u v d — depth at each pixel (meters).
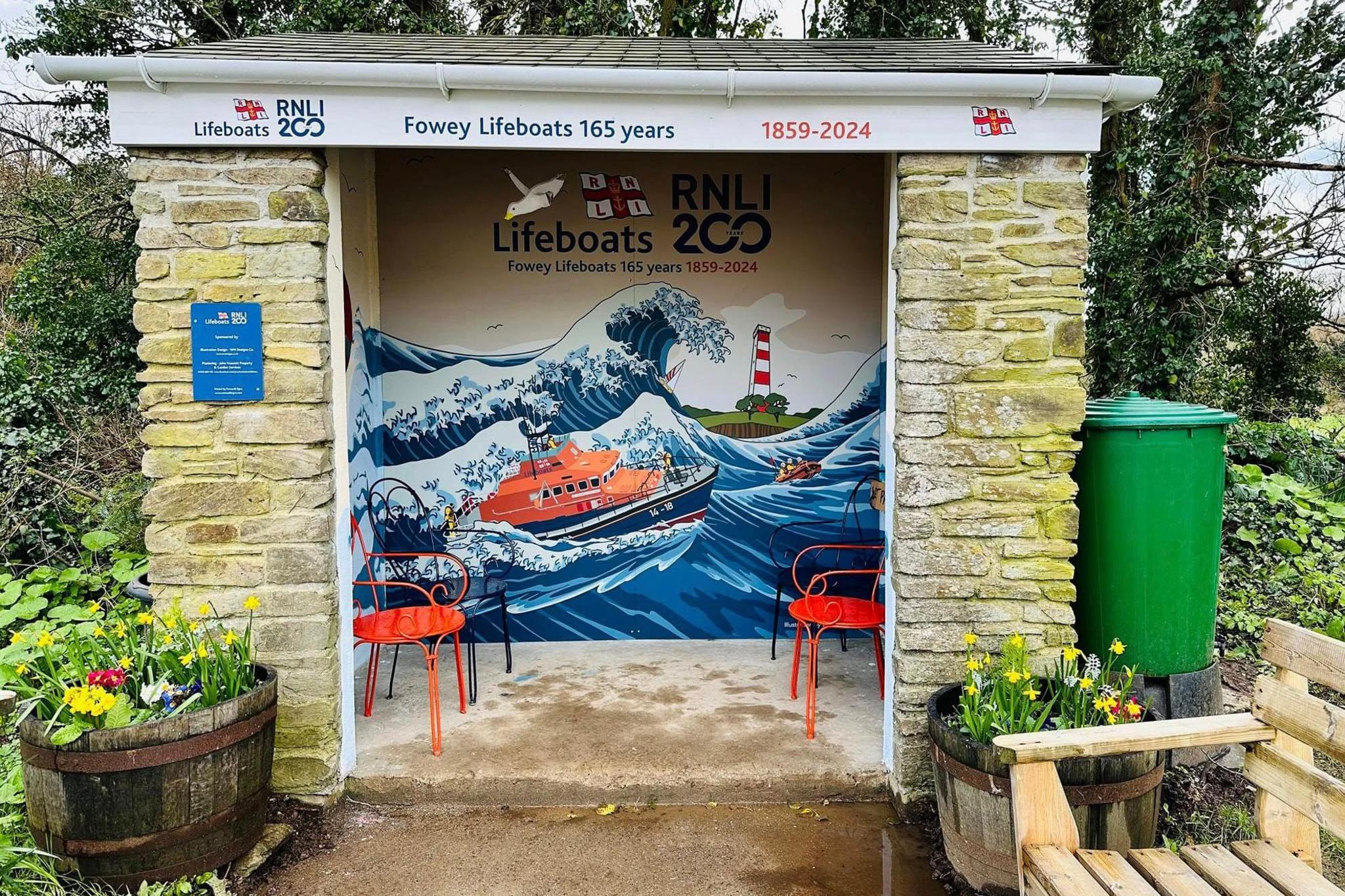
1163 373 7.91
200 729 2.59
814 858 2.88
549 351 4.67
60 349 8.14
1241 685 4.25
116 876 2.57
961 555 3.07
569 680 4.20
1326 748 2.11
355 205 4.23
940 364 3.05
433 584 4.46
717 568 4.79
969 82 2.91
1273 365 9.18
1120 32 8.52
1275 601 5.11
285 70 2.88
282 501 3.09
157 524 3.10
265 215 3.04
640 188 4.61
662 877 2.78
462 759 3.35
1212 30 7.64
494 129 3.02
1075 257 3.04
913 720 3.10
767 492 4.77
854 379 4.72
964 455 3.05
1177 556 3.16
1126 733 2.24
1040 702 2.87
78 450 5.92
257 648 3.11
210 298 3.06
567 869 2.82
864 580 4.76
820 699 3.93
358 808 3.20
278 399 3.07
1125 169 7.96
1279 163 7.93
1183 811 3.09
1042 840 2.19
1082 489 3.24
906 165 3.03
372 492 4.52
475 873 2.80
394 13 8.67
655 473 4.74
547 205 4.30
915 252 3.03
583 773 3.23
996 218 3.04
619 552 4.77
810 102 3.02
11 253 9.91
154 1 8.98
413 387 4.64
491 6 9.05
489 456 4.70
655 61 3.27
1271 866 2.11
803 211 4.64
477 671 4.34
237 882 2.74
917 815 3.11
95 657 2.83
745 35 9.27
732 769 3.25
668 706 3.87
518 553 4.74
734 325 4.69
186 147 3.01
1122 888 2.00
